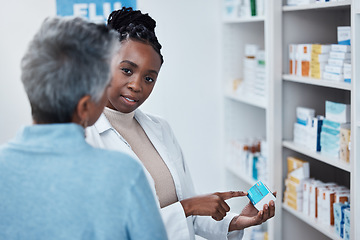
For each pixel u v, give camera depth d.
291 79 2.91
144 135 1.99
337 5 2.41
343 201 2.56
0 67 3.59
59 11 3.40
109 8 3.44
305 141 2.90
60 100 1.14
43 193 1.11
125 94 1.77
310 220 2.75
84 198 1.10
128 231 1.12
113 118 1.87
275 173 3.11
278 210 3.12
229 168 3.95
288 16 3.02
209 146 4.05
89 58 1.15
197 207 1.77
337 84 2.42
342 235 2.48
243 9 3.57
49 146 1.14
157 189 1.90
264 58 3.32
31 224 1.11
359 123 2.20
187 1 3.86
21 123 3.66
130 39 1.75
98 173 1.11
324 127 2.69
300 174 2.93
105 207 1.10
